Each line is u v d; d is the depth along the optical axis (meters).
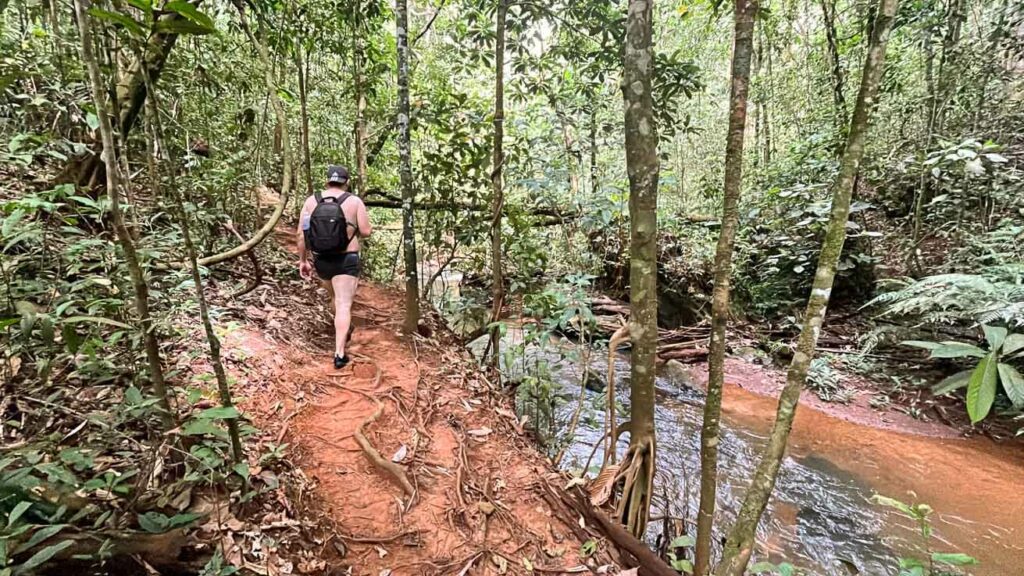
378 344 3.89
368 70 5.56
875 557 2.88
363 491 2.34
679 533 2.86
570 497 2.50
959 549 2.91
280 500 2.02
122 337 2.02
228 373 2.68
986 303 3.68
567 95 4.74
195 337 2.79
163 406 1.68
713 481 1.76
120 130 1.83
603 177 5.88
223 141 4.65
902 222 6.34
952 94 5.67
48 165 3.24
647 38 2.04
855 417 4.51
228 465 1.95
